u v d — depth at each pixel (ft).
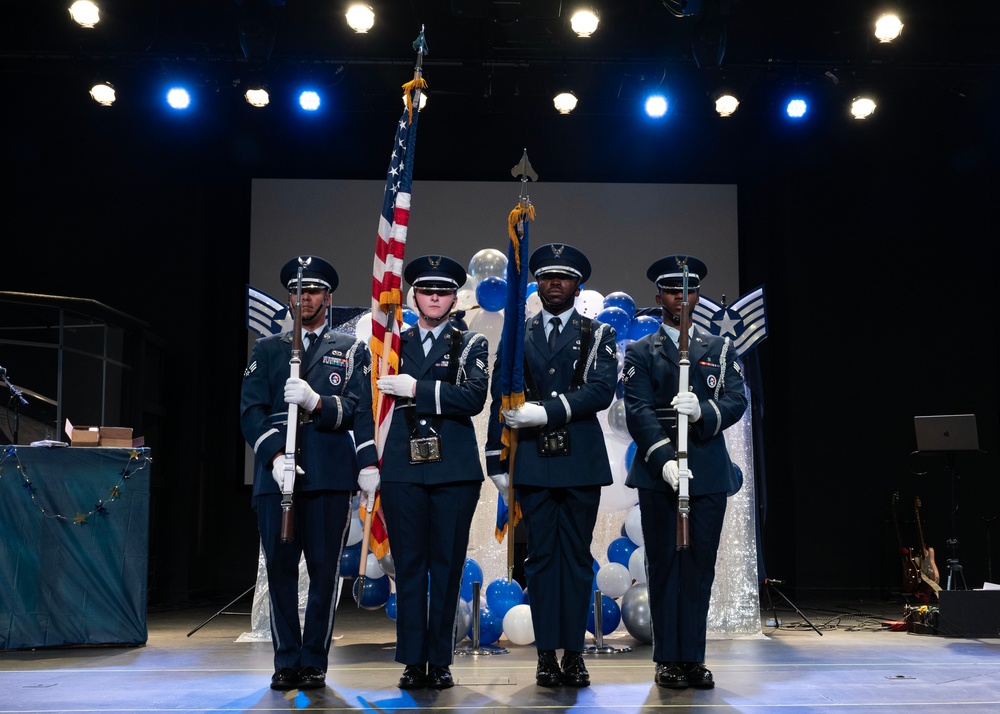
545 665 11.29
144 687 11.51
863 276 28.96
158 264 28.68
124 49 25.75
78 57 25.62
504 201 30.17
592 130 30.81
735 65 25.98
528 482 11.03
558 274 11.44
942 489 28.22
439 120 30.63
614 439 16.17
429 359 11.34
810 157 29.35
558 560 11.30
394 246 11.36
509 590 15.72
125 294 28.55
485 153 30.60
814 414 28.40
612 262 29.96
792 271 28.89
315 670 11.22
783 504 28.96
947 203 29.37
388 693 10.85
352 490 11.21
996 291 29.12
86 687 11.56
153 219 28.81
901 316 28.89
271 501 11.10
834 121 29.43
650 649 15.21
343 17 25.25
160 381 27.96
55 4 25.31
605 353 11.43
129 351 25.95
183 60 25.82
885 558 27.86
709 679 11.24
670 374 11.53
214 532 29.45
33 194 28.73
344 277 29.91
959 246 29.25
